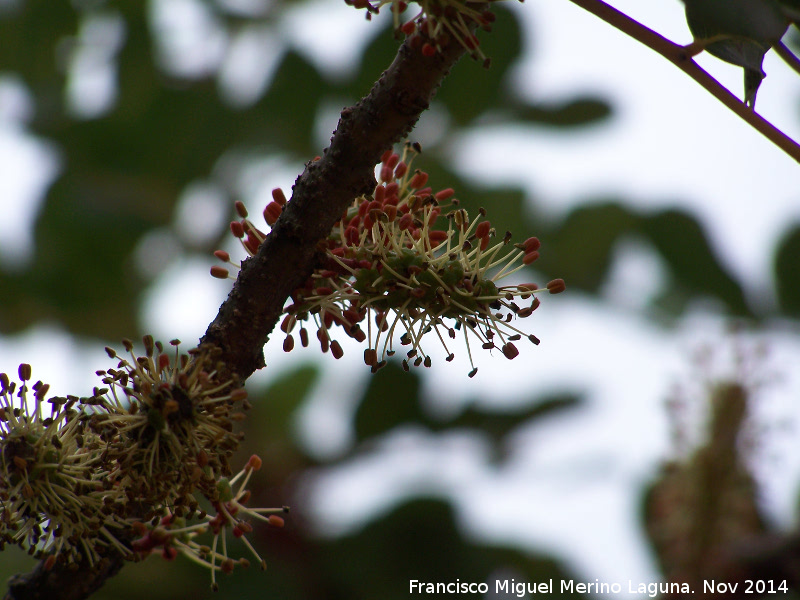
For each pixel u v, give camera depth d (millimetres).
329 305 2229
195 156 5668
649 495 4820
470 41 1925
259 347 2145
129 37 5891
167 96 5688
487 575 4359
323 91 5562
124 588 4230
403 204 2379
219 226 5699
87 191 5555
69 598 2186
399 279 2230
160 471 2059
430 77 1990
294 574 4316
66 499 2150
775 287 5195
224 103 5676
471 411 4727
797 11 2158
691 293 5410
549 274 5551
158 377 2104
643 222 5430
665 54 1987
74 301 5598
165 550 2150
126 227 5516
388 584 4238
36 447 2150
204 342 2123
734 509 4539
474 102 5410
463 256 2287
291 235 2090
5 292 5551
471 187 5453
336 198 2068
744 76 2051
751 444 4574
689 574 4477
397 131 2031
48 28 5973
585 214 5531
